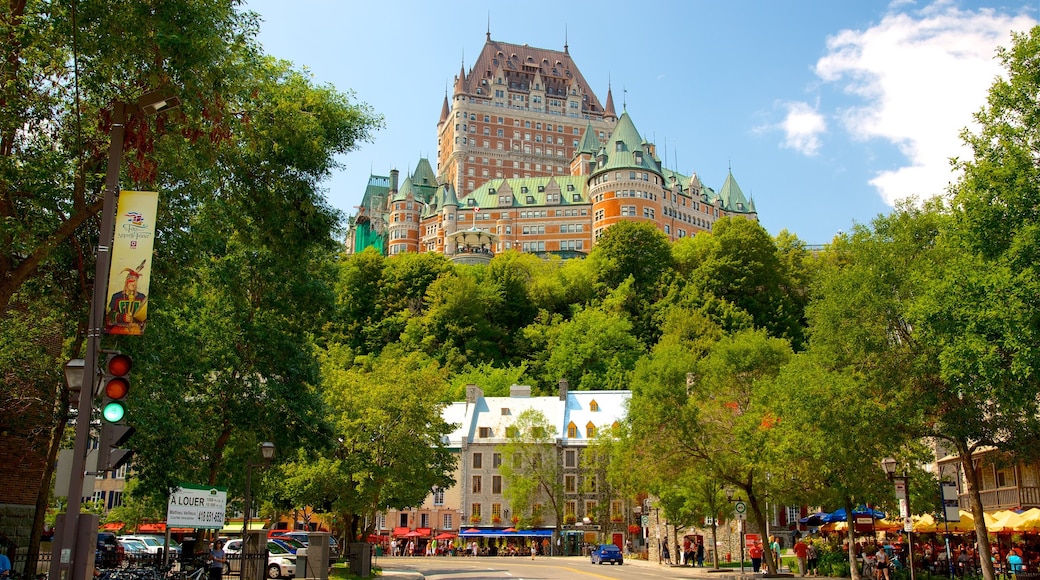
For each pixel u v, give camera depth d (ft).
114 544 133.18
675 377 139.33
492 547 277.44
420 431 157.89
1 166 66.44
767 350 161.48
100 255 54.39
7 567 79.61
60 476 54.08
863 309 104.63
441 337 395.55
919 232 107.65
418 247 647.56
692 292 378.94
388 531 286.66
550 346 383.86
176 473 102.47
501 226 609.83
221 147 78.89
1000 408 88.69
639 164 577.43
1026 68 81.51
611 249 439.63
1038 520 109.09
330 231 92.27
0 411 98.32
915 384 99.55
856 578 120.47
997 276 74.79
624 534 271.90
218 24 73.67
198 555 101.96
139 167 70.74
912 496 136.26
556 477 272.92
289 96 87.40
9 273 71.61
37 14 66.49
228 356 116.98
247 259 114.21
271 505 176.86
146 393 95.20
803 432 110.63
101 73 69.10
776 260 389.19
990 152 83.71
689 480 156.35
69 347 94.22
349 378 159.12
